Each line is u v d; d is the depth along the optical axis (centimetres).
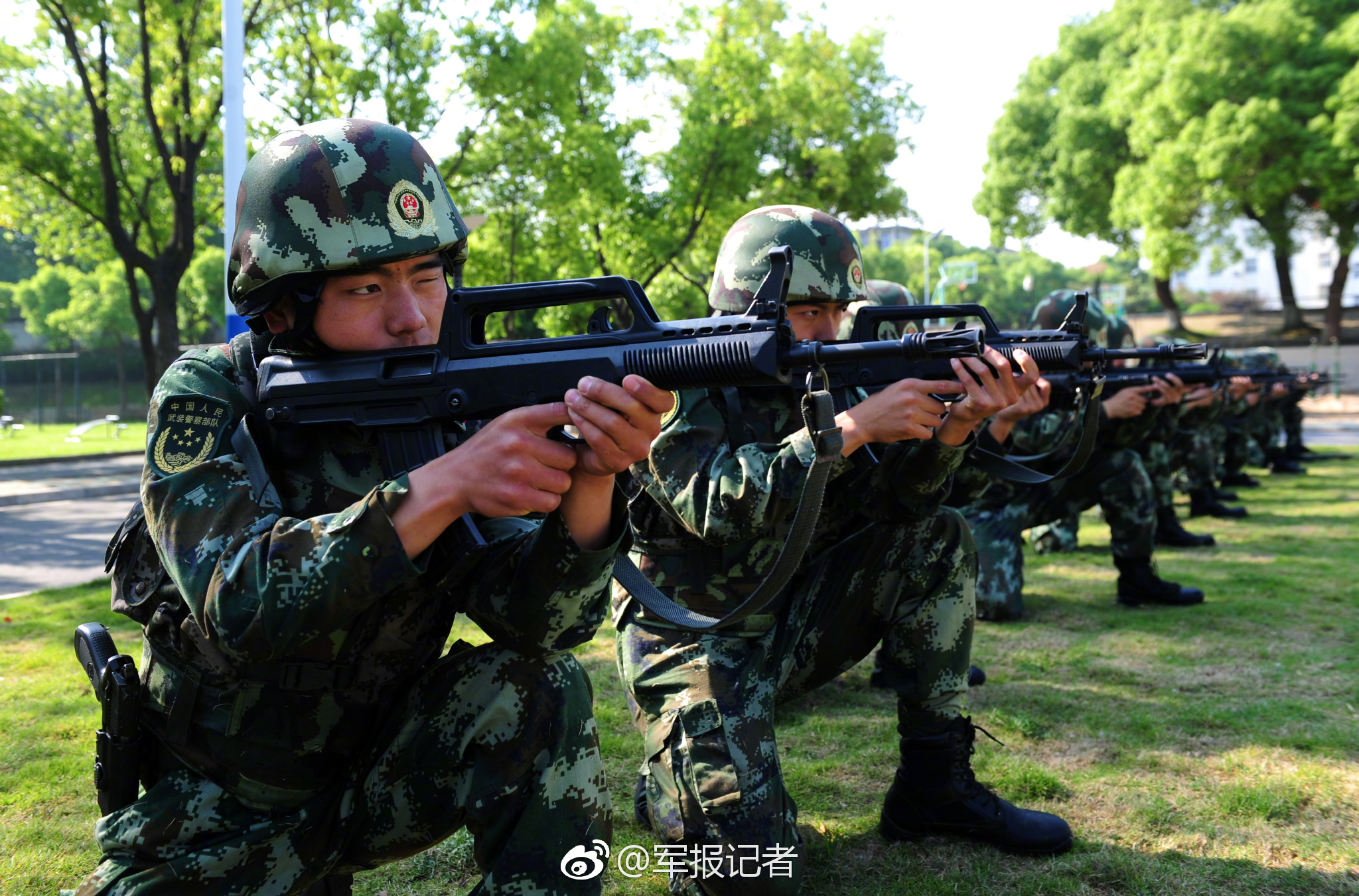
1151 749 364
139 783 191
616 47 1875
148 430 177
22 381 5009
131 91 1719
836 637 294
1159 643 504
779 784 249
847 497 285
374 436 183
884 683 299
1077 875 278
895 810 299
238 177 828
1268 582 637
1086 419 328
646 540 275
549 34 1650
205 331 5003
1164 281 4109
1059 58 3822
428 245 183
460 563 176
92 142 1731
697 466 254
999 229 3981
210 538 164
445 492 156
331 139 181
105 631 199
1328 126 2780
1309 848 290
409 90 1522
